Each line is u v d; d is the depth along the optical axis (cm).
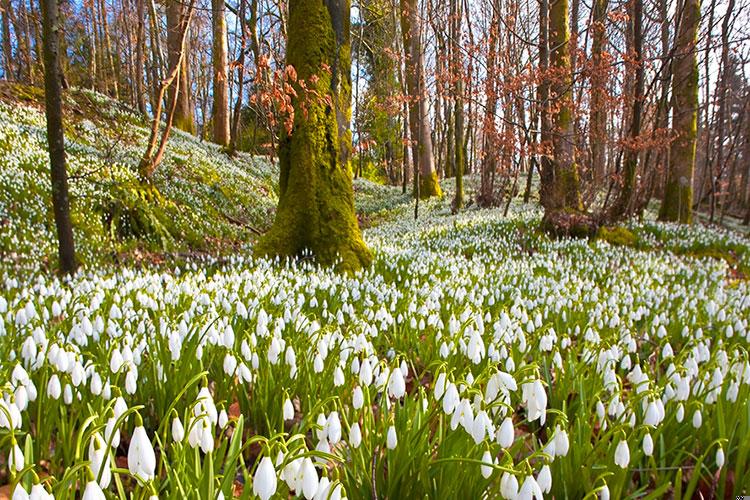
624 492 242
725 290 824
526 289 689
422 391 247
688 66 1591
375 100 2795
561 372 327
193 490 173
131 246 1005
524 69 1215
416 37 2066
